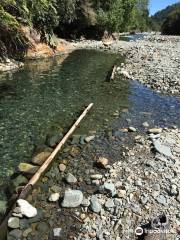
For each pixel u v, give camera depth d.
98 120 11.71
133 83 17.64
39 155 8.71
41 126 10.79
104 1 46.81
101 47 36.91
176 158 8.76
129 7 56.69
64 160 8.63
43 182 7.54
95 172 8.07
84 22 42.03
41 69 20.17
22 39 21.17
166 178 7.72
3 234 5.82
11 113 11.77
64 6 31.69
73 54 29.27
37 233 5.91
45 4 22.02
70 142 9.71
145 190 7.19
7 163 8.31
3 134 9.98
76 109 12.72
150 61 24.06
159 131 10.70
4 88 14.95
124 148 9.45
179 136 10.39
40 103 13.14
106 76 19.20
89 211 6.54
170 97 15.18
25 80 16.81
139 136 10.30
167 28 83.12
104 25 46.84
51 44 26.77
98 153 9.09
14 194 6.98
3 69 18.72
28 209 6.36
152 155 8.93
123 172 7.98
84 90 15.67
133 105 13.75
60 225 6.14
